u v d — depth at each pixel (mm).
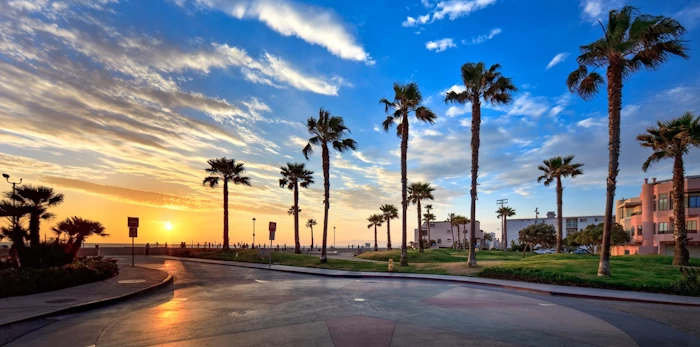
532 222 105812
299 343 7855
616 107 20938
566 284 18766
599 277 19188
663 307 13422
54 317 10578
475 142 27812
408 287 17797
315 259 35594
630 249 56375
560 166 46500
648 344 8203
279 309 11758
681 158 25578
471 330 9070
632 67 21453
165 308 11961
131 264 30781
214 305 12500
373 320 10133
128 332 8812
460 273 24172
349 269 27984
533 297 15117
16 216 17812
